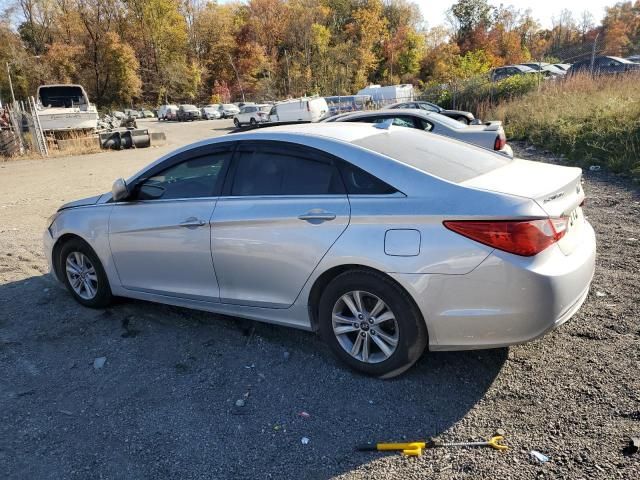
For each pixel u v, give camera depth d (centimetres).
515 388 307
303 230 330
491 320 285
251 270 358
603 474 235
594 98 1369
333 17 9131
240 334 404
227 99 7694
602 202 721
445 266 288
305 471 254
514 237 277
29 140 2372
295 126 397
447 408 295
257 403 312
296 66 7594
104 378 351
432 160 339
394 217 301
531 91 1936
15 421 307
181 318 439
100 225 436
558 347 347
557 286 281
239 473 255
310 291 338
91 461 270
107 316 450
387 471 250
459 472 245
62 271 478
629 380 303
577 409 283
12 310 473
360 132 367
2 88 6962
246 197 362
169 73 8100
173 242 392
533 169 346
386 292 306
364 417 293
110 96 7638
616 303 404
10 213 981
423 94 2803
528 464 246
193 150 397
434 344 304
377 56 8488
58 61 7144
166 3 8200
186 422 298
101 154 2222
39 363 375
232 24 8931
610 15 7900
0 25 7075
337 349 337
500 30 8375
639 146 936
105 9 7619
